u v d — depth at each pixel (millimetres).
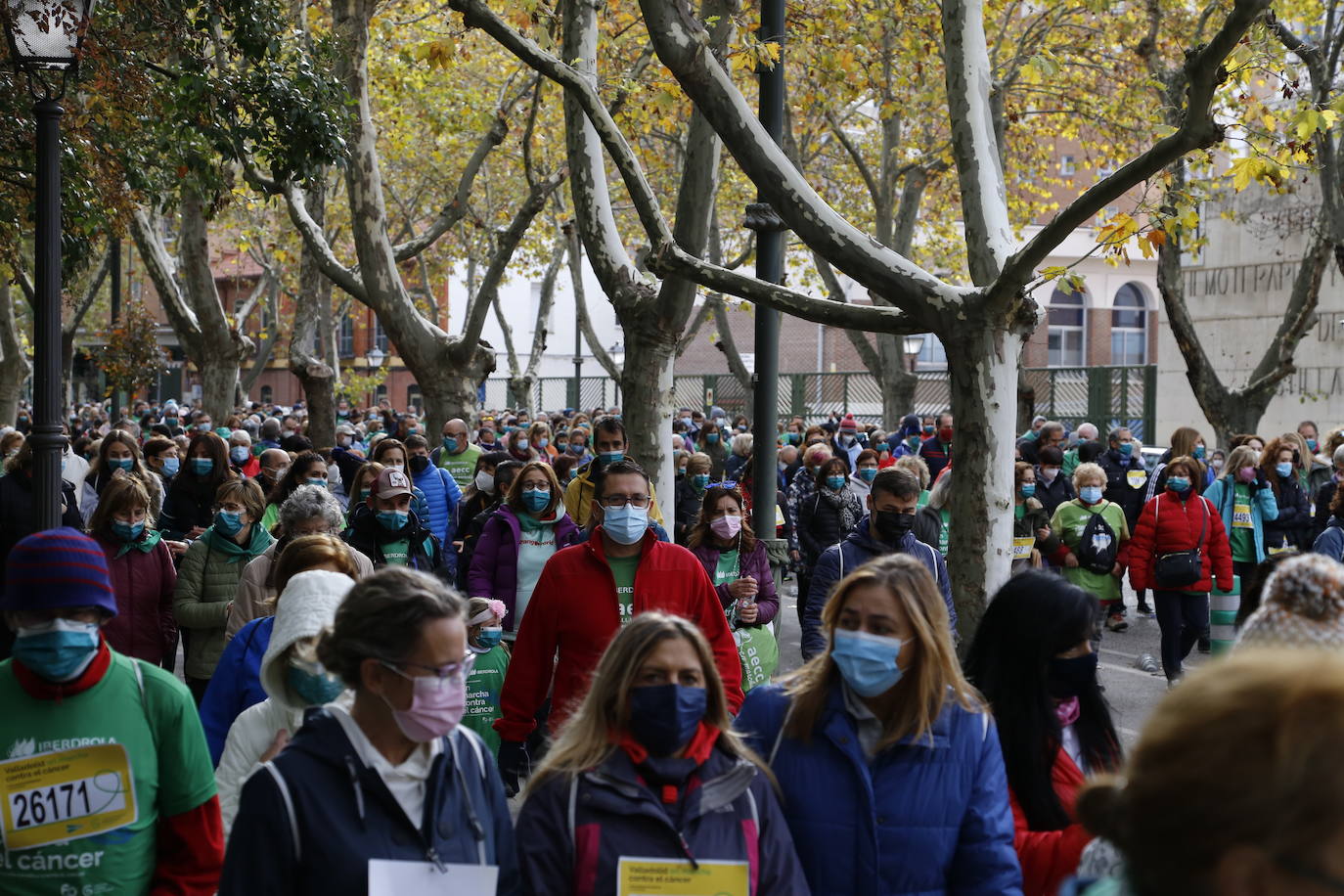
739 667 6051
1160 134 20203
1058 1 21344
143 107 13508
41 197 7957
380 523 7844
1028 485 11336
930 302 8555
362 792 3021
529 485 7711
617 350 58375
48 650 3471
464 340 16906
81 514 10570
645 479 5922
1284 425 29766
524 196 35188
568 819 3330
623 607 5941
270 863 2949
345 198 35250
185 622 7496
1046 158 26688
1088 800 2047
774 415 10117
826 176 30766
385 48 23438
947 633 3643
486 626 6730
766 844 3406
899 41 20672
